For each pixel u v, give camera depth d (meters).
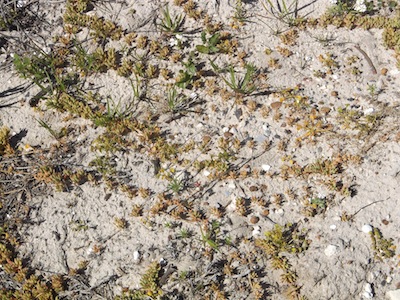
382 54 1.35
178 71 1.32
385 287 1.07
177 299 1.05
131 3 1.42
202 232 1.10
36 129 1.26
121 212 1.15
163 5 1.42
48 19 1.40
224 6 1.42
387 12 1.41
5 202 1.17
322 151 1.21
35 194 1.18
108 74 1.33
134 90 1.25
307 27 1.40
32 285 1.08
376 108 1.26
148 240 1.12
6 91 1.31
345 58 1.35
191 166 1.20
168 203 1.15
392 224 1.12
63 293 1.07
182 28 1.39
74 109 1.26
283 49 1.35
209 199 1.16
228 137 1.23
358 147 1.21
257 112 1.27
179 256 1.10
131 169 1.20
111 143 1.22
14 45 1.37
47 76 1.29
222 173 1.18
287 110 1.27
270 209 1.15
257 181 1.18
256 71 1.33
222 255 1.10
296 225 1.13
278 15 1.41
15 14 1.39
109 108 1.23
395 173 1.17
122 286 1.08
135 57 1.34
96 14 1.40
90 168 1.20
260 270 1.09
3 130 1.24
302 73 1.33
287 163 1.20
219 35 1.34
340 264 1.08
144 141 1.23
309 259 1.09
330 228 1.12
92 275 1.09
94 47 1.36
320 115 1.26
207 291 1.07
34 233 1.14
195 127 1.25
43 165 1.20
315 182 1.18
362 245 1.10
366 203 1.15
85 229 1.14
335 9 1.39
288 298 1.06
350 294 1.06
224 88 1.30
